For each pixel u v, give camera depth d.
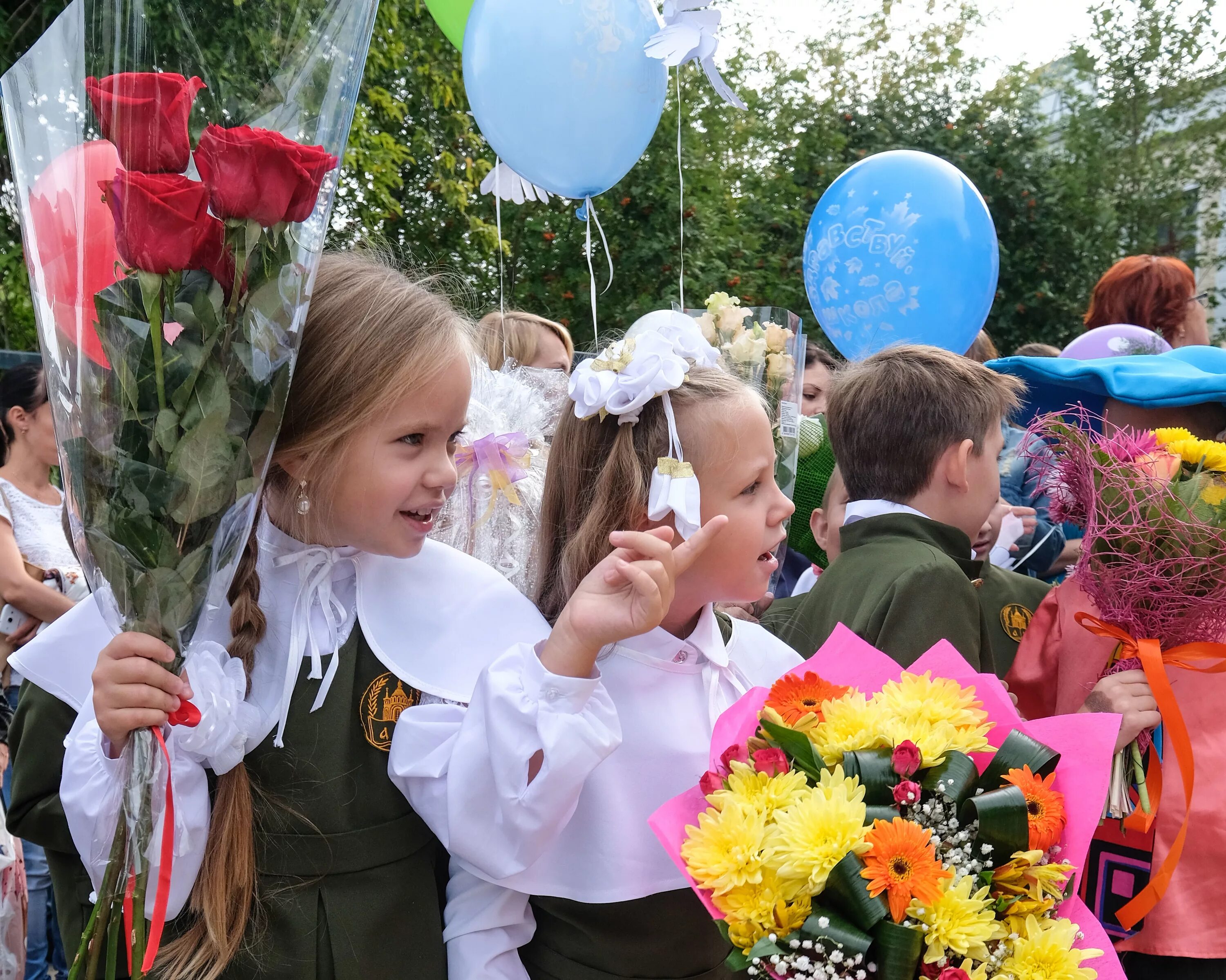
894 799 1.21
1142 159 14.30
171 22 1.17
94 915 1.22
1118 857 1.80
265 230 1.19
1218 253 14.03
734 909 1.15
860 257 3.03
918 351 2.17
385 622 1.48
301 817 1.38
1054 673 2.01
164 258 1.13
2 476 3.51
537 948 1.49
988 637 1.99
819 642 1.95
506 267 9.76
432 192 10.11
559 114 2.36
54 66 1.18
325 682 1.42
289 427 1.37
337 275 1.45
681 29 2.07
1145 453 1.80
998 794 1.19
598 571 1.32
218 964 1.30
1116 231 13.51
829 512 2.59
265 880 1.38
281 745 1.39
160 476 1.15
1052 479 2.00
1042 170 12.77
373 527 1.38
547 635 1.53
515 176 2.73
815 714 1.29
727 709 1.51
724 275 10.26
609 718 1.31
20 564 3.38
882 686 1.47
